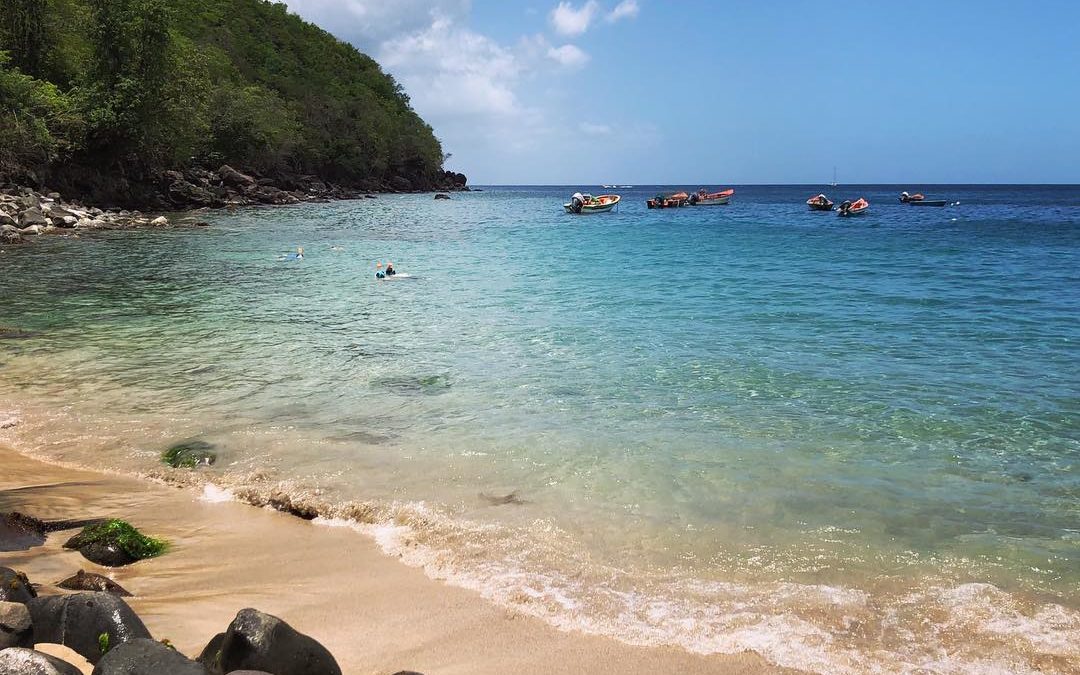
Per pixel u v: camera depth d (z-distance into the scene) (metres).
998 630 4.93
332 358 12.58
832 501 7.04
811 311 17.52
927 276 24.23
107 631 3.96
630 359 12.61
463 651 4.62
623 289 21.28
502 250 33.72
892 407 9.95
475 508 6.87
